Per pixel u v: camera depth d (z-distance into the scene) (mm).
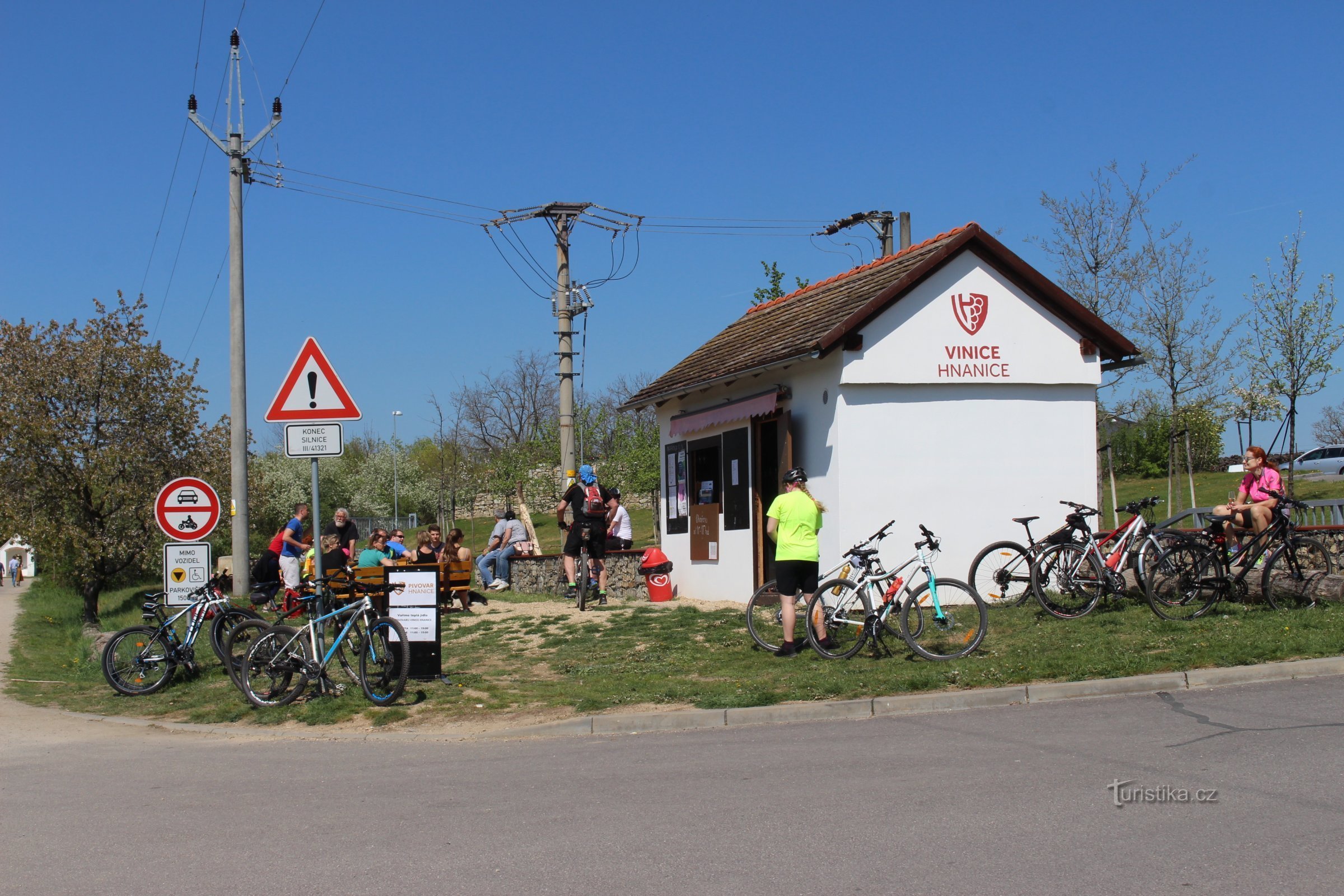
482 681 9930
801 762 6836
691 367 17094
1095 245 19531
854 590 10125
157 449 22516
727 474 15086
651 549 15586
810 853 4992
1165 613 10883
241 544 18969
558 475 40156
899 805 5707
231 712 9578
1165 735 6965
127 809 6449
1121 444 35500
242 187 19375
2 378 21375
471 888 4738
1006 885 4492
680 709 8445
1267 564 11172
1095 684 8438
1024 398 13172
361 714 8969
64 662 15469
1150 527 11195
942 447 12812
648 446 36156
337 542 16406
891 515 12594
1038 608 11781
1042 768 6320
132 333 22562
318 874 5031
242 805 6418
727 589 15086
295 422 9562
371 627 9367
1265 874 4496
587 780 6668
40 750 8523
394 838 5566
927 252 13266
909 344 12680
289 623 14180
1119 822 5250
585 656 10977
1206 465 38531
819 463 12969
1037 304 13203
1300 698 7828
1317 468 40781
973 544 12836
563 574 17766
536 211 22422
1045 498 13156
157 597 11391
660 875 4789
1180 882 4441
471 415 54625
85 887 4969
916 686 8648
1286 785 5738
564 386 22234
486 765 7246
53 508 21484
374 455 60969
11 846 5703
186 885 4941
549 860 5078
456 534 15875
